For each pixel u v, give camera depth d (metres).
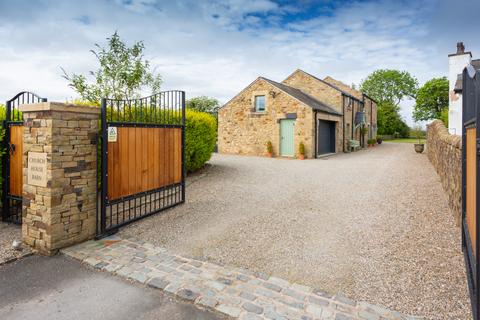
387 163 11.93
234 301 2.67
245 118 16.73
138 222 4.88
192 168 8.82
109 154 4.30
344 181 8.07
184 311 2.55
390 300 2.70
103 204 4.21
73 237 3.90
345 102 19.72
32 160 3.76
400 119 43.03
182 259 3.55
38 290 2.87
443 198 5.82
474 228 2.45
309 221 4.91
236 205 5.86
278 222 4.87
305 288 2.91
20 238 4.17
